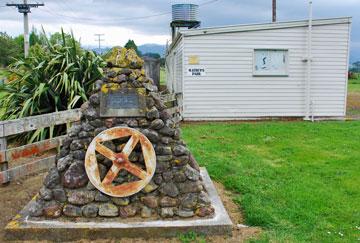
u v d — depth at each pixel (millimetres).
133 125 4520
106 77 4508
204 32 12273
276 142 9094
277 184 6070
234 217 4930
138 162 4543
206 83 12531
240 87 12641
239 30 12336
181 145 4605
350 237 4348
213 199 5059
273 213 4953
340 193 5676
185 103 12555
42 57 8688
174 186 4520
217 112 12688
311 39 12492
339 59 12750
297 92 12797
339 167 6973
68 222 4328
